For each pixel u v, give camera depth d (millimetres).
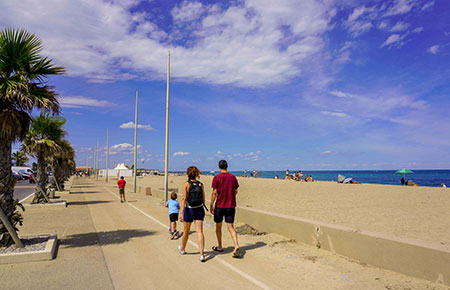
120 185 17016
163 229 8562
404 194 22109
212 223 9656
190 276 4602
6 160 5980
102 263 5277
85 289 4082
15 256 5254
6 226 5660
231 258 5559
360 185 34594
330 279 4441
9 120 5836
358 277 4500
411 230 8664
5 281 4359
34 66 6645
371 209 13594
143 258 5590
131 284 4273
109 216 11266
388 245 4785
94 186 37000
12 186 6090
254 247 6340
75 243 6824
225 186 5816
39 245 6043
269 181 46562
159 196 19359
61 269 4938
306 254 5773
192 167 5820
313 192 24078
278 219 7383
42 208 13891
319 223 6285
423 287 4023
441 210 13273
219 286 4191
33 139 15438
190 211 5613
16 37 6402
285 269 4910
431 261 4188
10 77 6234
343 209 13578
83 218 10750
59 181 25750
